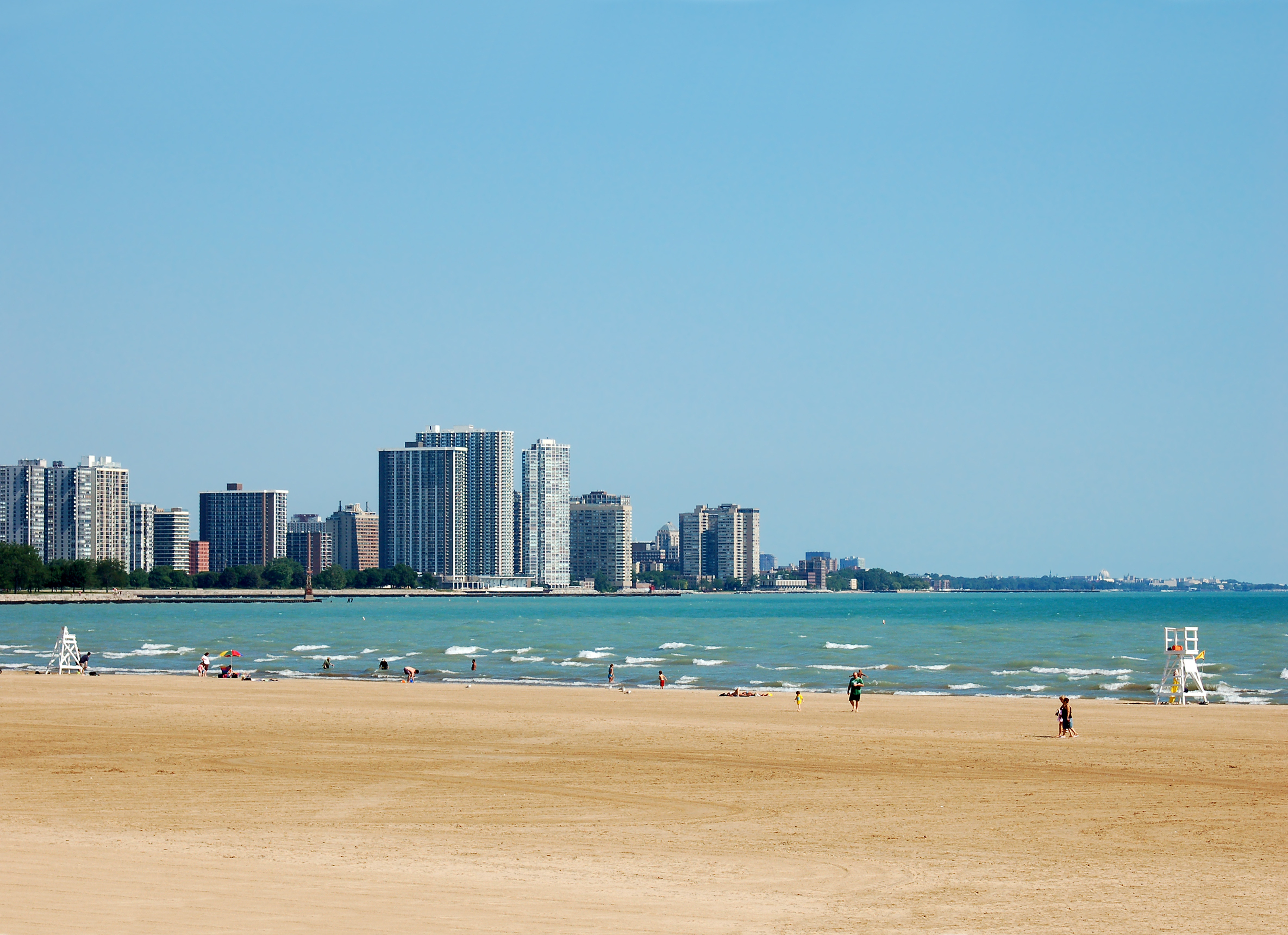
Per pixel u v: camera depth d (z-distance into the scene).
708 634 199.38
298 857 29.34
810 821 35.69
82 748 50.94
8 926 21.41
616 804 38.28
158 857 28.62
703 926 22.92
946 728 60.28
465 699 78.19
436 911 23.52
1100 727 60.94
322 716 64.31
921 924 23.58
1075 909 25.00
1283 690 90.12
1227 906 25.31
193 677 105.12
